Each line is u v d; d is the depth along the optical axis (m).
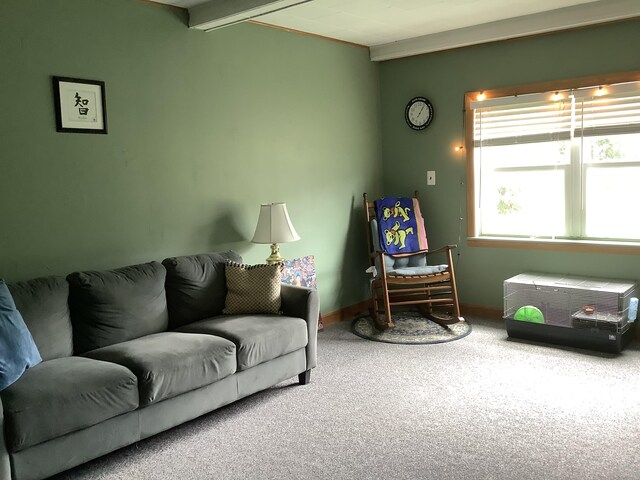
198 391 3.04
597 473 2.54
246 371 3.30
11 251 3.18
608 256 4.55
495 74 4.96
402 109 5.57
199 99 4.07
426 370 3.90
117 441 2.69
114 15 3.56
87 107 3.45
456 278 5.42
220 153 4.23
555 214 4.82
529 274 4.86
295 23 4.54
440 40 5.00
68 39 3.36
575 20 4.30
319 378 3.82
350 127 5.36
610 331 4.05
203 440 3.00
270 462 2.75
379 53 5.44
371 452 2.81
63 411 2.44
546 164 4.82
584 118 4.57
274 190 4.66
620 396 3.35
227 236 4.32
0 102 3.10
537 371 3.80
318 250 5.09
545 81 4.70
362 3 4.04
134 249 3.75
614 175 4.51
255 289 3.74
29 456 2.38
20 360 2.55
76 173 3.43
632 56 4.28
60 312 3.07
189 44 3.98
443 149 5.35
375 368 3.97
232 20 3.79
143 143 3.76
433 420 3.13
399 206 5.25
